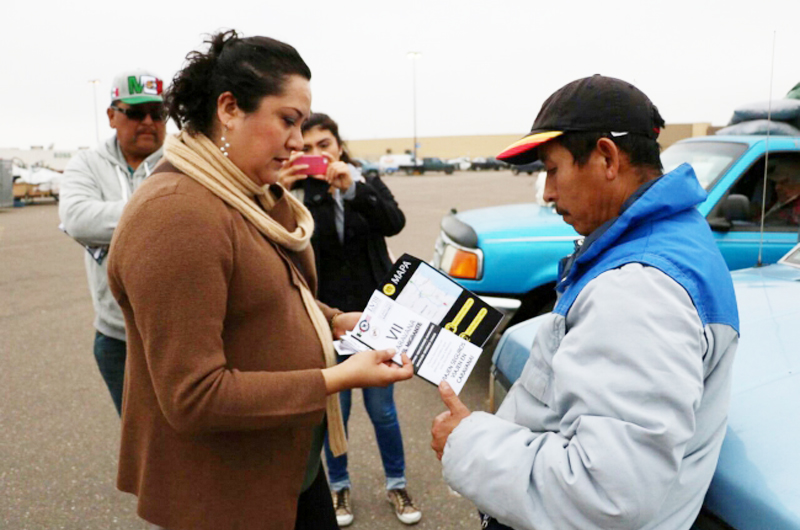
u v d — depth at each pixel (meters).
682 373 0.88
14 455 3.04
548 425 1.08
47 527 2.46
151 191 1.11
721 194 3.52
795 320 1.65
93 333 5.11
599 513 0.88
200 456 1.23
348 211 2.34
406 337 1.36
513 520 0.99
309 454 1.44
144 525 2.48
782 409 1.21
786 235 3.46
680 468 0.99
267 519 1.28
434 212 13.92
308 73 1.22
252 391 1.12
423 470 2.87
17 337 5.01
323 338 1.35
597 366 0.93
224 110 1.17
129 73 2.08
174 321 1.06
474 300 1.37
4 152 30.42
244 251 1.17
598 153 1.05
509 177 32.56
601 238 1.04
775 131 3.94
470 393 3.71
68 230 2.01
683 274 0.94
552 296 3.75
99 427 3.35
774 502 0.97
